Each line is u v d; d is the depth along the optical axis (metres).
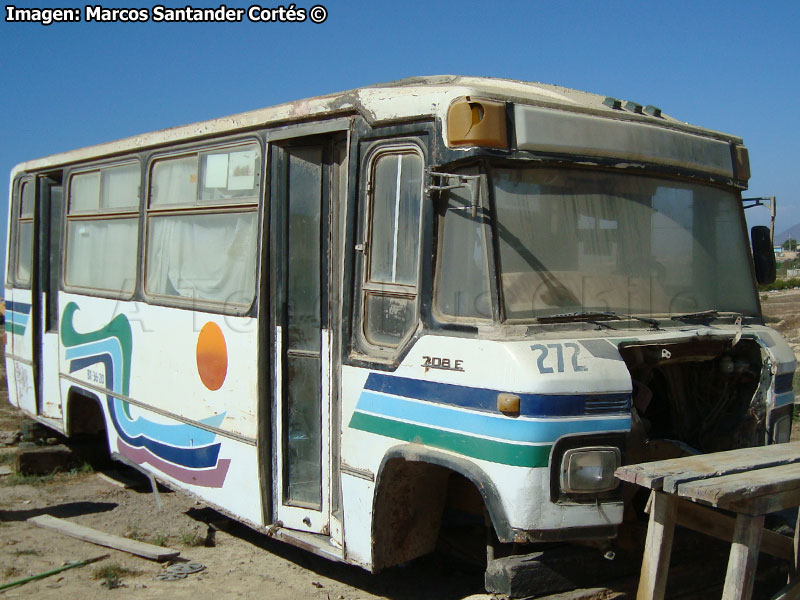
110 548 6.22
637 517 4.59
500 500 3.82
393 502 4.61
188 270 6.41
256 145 5.64
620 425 3.93
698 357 4.59
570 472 3.80
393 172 4.57
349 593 5.36
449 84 4.63
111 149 7.57
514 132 4.11
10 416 11.55
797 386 11.68
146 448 6.89
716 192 5.16
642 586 3.71
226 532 6.74
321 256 5.15
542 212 4.25
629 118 4.61
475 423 3.96
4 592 5.33
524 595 3.98
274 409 5.44
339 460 4.87
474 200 4.02
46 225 8.84
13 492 7.87
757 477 3.50
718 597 4.58
